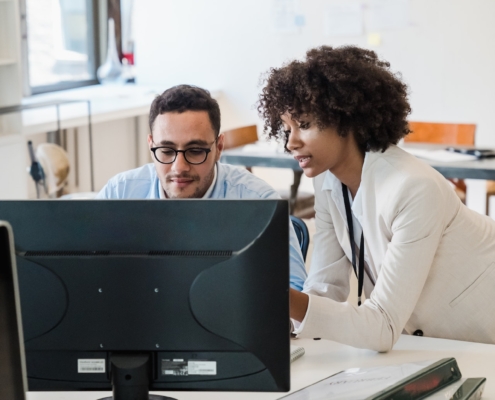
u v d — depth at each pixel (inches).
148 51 241.3
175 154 65.6
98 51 241.9
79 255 44.7
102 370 45.9
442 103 204.8
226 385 45.8
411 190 57.4
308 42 217.5
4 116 164.2
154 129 66.2
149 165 78.0
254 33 224.5
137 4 239.6
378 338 57.5
